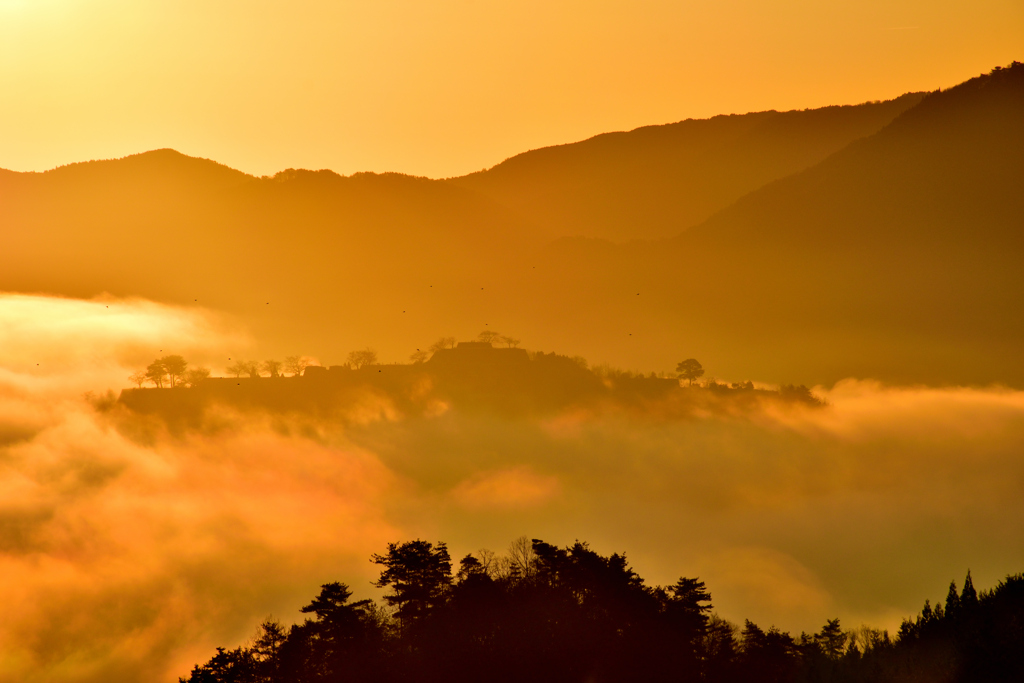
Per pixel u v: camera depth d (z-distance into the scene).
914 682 97.00
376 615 106.69
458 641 99.38
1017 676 93.31
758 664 103.06
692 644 101.31
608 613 104.12
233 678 96.19
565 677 93.31
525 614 103.75
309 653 97.50
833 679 97.06
